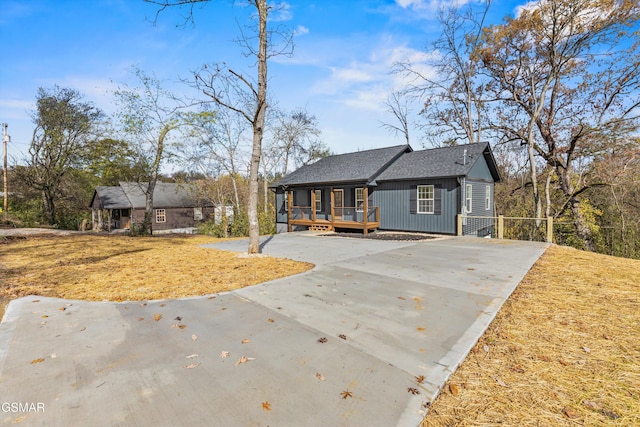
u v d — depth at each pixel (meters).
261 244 10.48
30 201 25.27
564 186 17.39
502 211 23.36
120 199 27.11
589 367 2.61
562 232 17.55
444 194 12.73
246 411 2.03
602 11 13.47
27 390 2.26
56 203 26.19
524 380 2.43
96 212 29.42
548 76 15.80
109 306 4.18
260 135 7.94
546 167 19.20
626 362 2.68
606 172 15.34
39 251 9.28
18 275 6.00
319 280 5.43
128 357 2.77
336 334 3.22
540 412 2.07
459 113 21.33
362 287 4.98
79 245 10.89
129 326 3.49
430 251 8.60
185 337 3.19
